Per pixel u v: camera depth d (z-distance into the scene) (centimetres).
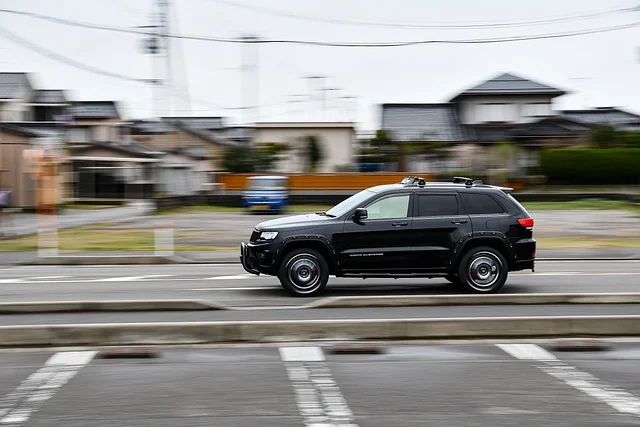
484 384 734
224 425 612
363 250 1273
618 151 4981
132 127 6806
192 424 614
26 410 652
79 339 905
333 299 1165
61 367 800
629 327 966
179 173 5766
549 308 1161
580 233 2773
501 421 621
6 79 5003
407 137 5831
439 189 1308
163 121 6656
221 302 1241
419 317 1080
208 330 916
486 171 5006
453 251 1282
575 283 1512
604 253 2184
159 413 643
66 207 4606
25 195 4222
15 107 4912
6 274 1741
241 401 677
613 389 718
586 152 4994
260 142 6050
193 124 8262
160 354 859
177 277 1650
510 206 1310
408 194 1300
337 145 6119
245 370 787
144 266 1948
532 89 5812
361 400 680
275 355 856
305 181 4947
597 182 5012
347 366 804
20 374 771
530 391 710
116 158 5131
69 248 2305
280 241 1272
